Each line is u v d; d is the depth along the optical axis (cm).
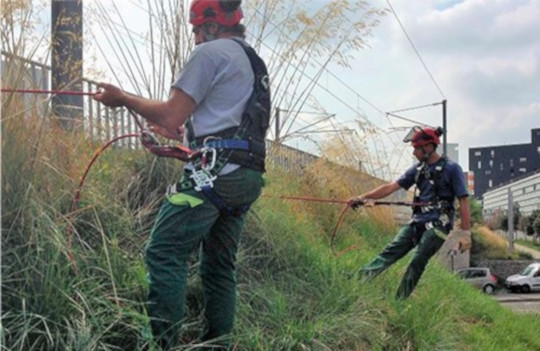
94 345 262
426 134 560
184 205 281
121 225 376
